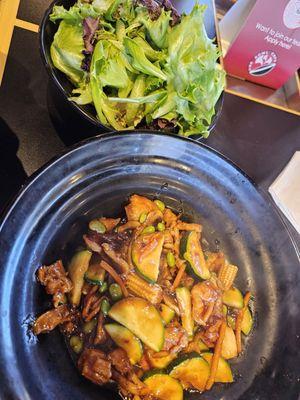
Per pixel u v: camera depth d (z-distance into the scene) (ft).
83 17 0.71
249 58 0.92
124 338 0.63
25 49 0.81
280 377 0.68
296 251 0.74
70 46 0.70
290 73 0.94
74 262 0.65
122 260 0.67
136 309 0.64
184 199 0.76
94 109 0.72
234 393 0.66
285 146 0.96
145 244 0.68
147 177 0.73
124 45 0.68
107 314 0.64
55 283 0.61
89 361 0.60
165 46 0.73
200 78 0.71
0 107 0.75
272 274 0.75
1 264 0.55
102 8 0.73
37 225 0.61
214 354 0.67
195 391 0.66
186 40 0.70
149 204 0.72
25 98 0.77
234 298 0.73
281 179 0.92
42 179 0.60
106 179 0.69
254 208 0.76
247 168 0.91
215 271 0.75
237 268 0.76
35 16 0.84
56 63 0.71
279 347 0.71
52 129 0.77
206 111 0.74
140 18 0.72
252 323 0.73
